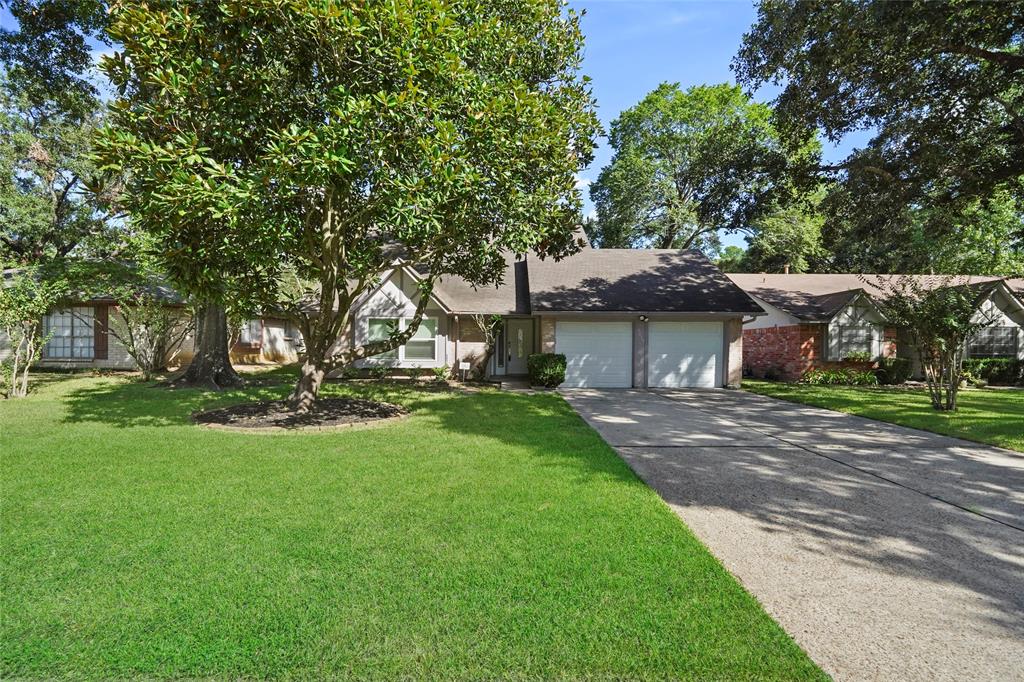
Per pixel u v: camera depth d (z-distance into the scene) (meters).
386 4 6.49
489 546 3.74
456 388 14.73
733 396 13.79
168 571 3.31
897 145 13.80
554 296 16.36
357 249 9.94
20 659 2.44
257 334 23.12
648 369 16.11
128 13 6.19
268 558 3.51
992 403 12.45
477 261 10.14
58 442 6.96
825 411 11.05
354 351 10.33
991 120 13.78
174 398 11.38
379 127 7.25
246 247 7.63
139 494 4.82
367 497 4.80
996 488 5.48
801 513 4.66
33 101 16.44
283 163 6.29
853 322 17.75
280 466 5.88
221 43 7.00
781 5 12.77
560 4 9.34
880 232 15.72
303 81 7.72
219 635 2.64
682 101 33.31
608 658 2.50
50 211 18.33
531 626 2.75
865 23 11.18
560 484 5.27
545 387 15.45
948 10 10.88
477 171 7.43
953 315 10.88
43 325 17.88
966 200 14.76
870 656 2.59
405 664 2.44
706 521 4.44
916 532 4.25
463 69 7.30
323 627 2.71
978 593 3.25
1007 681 2.41
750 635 2.71
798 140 15.84
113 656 2.46
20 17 12.02
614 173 34.47
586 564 3.47
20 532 3.90
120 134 6.13
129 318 14.72
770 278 22.86
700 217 19.70
